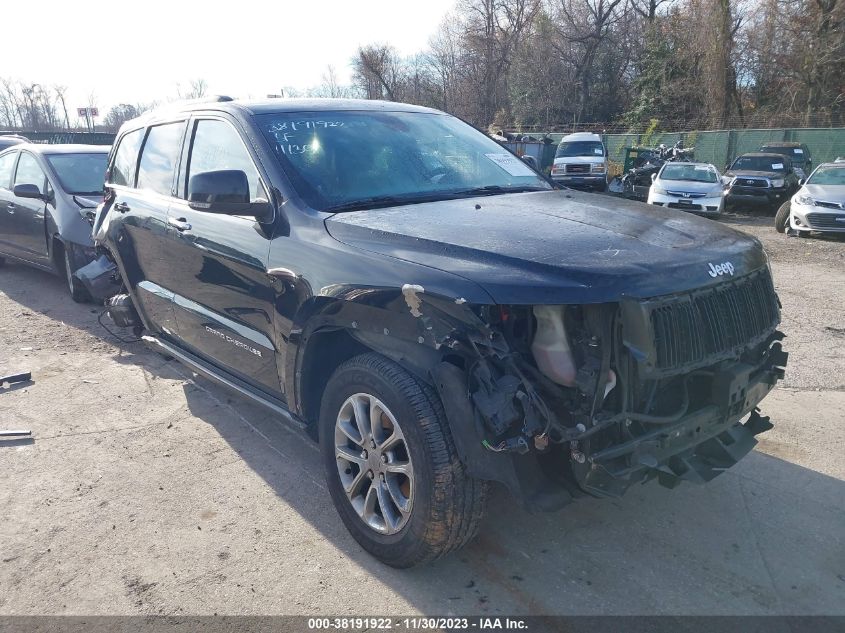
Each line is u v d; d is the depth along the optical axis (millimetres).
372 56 46344
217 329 4055
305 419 3486
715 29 33281
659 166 24281
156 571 3100
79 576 3070
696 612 2805
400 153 3973
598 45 40656
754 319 2965
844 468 3967
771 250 12562
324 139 3857
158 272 4672
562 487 2691
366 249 2982
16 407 4977
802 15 31234
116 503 3680
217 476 3965
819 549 3221
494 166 4254
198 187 3352
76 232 7566
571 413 2533
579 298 2473
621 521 3459
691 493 3719
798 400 4961
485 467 2594
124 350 6273
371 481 3084
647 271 2609
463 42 47500
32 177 8641
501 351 2520
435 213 3270
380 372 2865
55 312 7621
